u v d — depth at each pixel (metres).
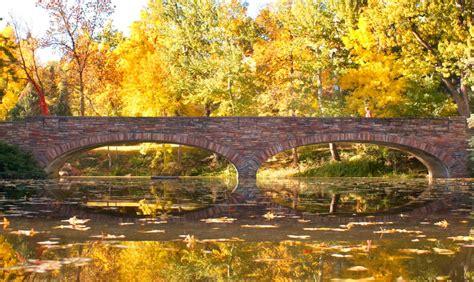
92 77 37.12
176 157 40.16
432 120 25.41
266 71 36.41
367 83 28.53
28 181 20.64
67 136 24.02
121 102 41.03
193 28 37.78
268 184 21.14
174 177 31.08
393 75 28.53
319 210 9.45
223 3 35.88
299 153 38.06
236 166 24.84
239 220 7.52
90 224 6.89
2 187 16.02
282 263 3.91
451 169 25.53
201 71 36.66
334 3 32.06
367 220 7.70
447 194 14.11
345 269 3.66
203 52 37.81
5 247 4.68
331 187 18.36
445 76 27.75
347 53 33.12
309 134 25.03
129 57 38.19
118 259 4.07
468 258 4.16
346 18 31.67
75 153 26.36
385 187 18.12
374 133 25.19
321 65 32.34
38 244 4.89
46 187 16.86
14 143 23.86
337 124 25.05
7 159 21.83
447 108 30.62
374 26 28.62
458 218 8.06
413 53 28.88
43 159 23.91
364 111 29.16
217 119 24.75
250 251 4.52
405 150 27.53
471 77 25.61
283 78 35.00
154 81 36.03
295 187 18.38
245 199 12.32
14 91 41.72
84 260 3.99
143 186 19.27
